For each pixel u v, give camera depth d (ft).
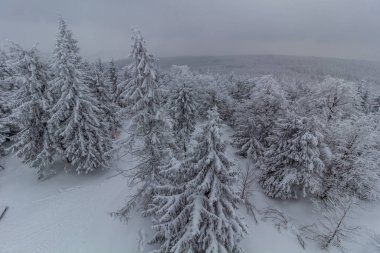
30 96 67.36
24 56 64.18
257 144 85.10
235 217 42.60
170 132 55.47
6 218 63.93
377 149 72.23
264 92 85.92
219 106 127.24
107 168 82.28
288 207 68.64
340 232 60.13
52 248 54.54
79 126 69.05
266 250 55.01
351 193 66.74
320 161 59.62
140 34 47.24
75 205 67.67
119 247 54.08
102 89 101.50
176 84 98.32
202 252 43.75
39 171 74.18
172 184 44.60
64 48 63.46
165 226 42.63
